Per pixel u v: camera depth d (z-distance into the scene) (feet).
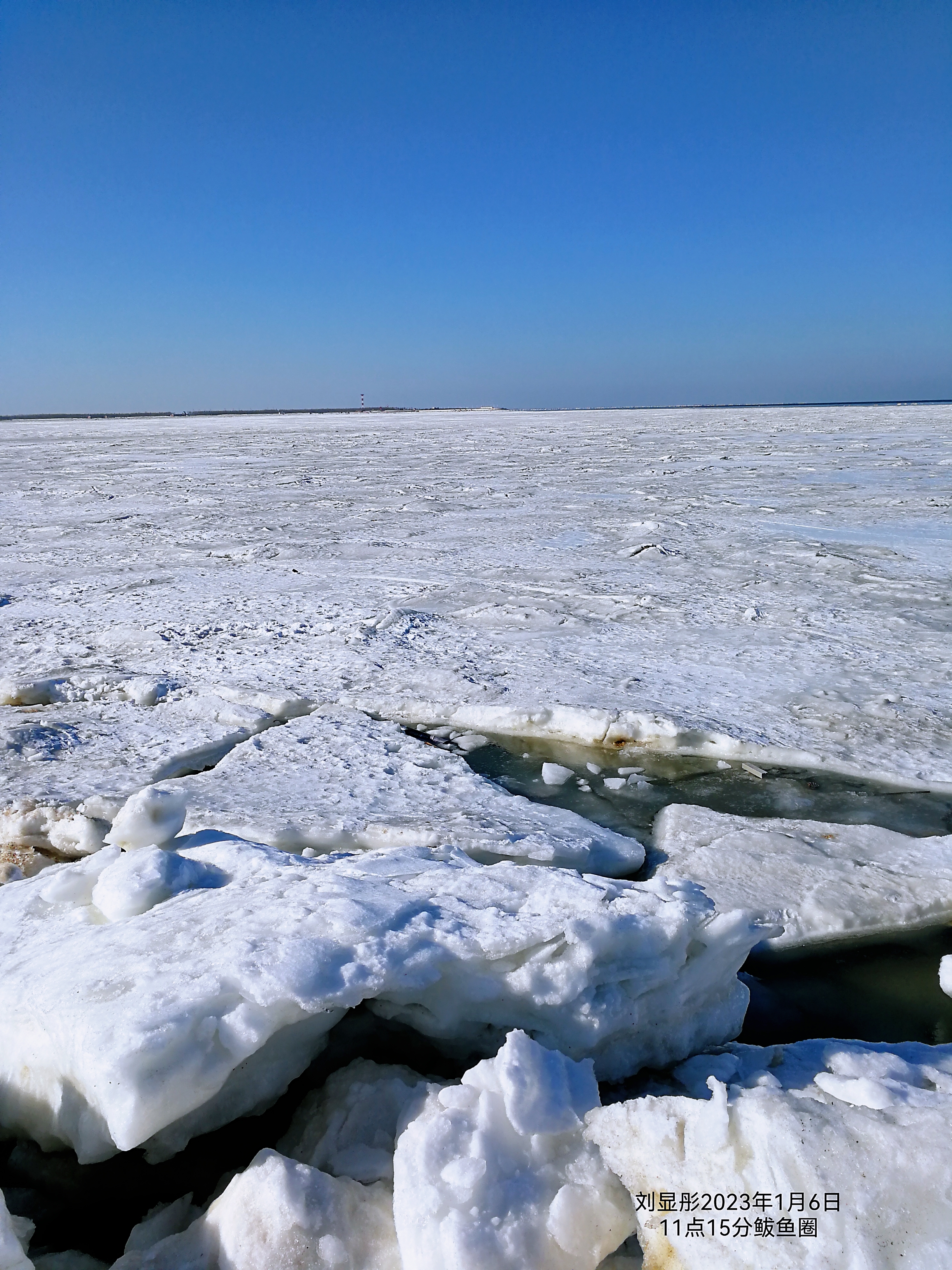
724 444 87.45
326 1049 7.58
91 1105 6.38
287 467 75.05
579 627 23.07
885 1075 7.12
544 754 16.12
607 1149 6.07
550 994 7.04
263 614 25.00
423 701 17.72
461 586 28.19
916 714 16.75
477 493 52.95
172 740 16.11
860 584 27.14
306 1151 6.55
